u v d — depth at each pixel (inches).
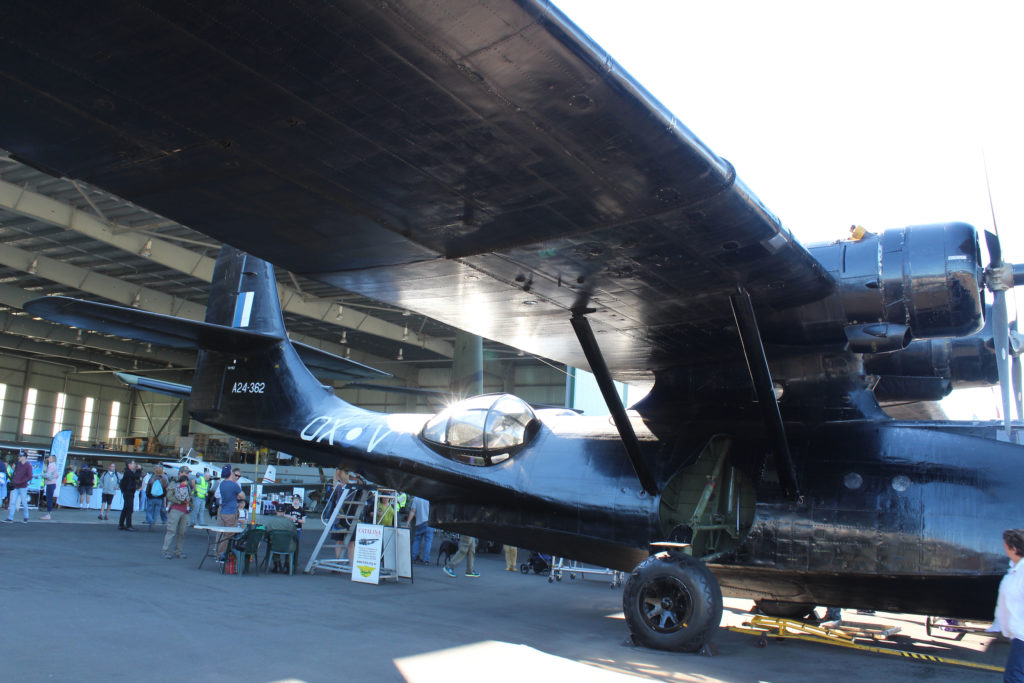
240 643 252.4
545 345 399.5
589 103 177.8
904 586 276.7
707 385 358.0
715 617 272.7
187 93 179.6
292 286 1327.5
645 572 285.4
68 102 186.5
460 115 183.8
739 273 274.7
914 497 279.6
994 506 266.1
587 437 365.4
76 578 376.8
